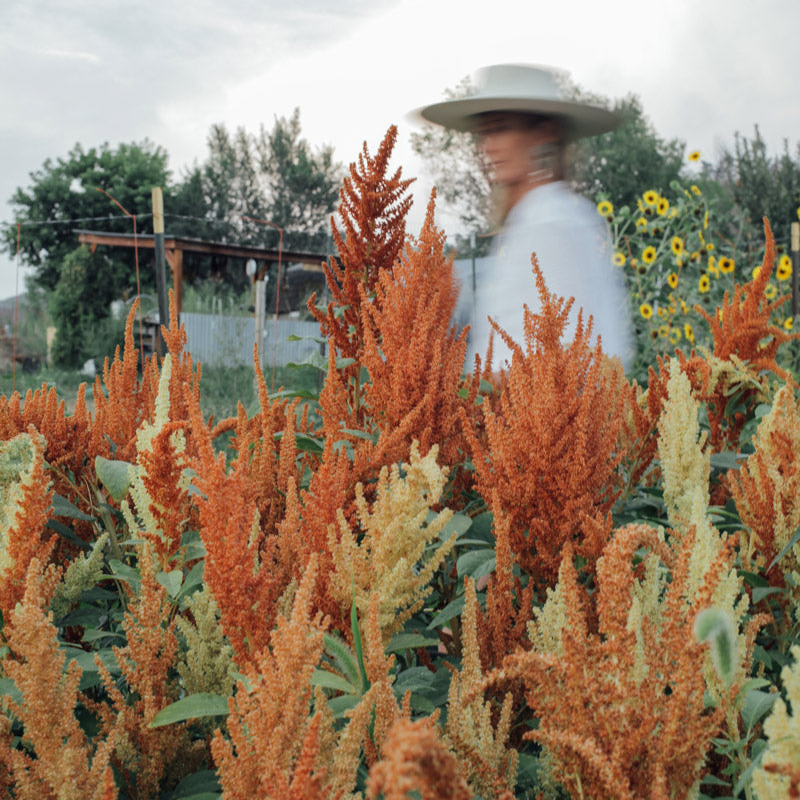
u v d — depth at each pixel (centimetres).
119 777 125
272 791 87
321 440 203
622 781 86
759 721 120
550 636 122
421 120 367
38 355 2506
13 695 120
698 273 717
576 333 161
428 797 66
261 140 4669
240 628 115
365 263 206
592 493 153
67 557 198
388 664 103
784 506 158
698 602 90
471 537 173
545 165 333
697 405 167
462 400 198
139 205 4400
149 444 154
